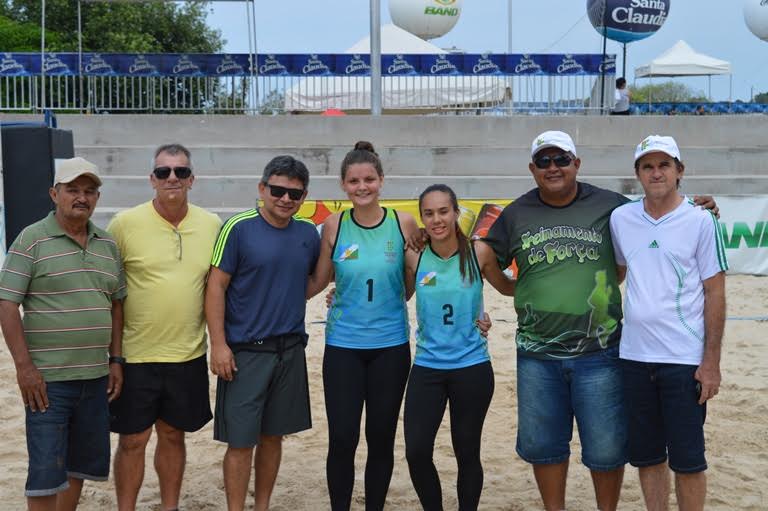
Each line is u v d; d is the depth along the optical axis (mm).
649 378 4297
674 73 27094
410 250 4719
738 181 14992
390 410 4672
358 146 4859
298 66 17969
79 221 4293
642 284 4289
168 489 4871
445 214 4469
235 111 18156
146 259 4602
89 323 4297
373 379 4688
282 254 4645
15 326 4164
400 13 26375
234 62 17875
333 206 11062
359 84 19750
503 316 9836
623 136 16656
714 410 6867
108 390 4570
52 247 4242
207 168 15086
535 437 4613
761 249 11852
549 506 4730
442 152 15492
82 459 4410
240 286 4652
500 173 15578
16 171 9898
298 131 16297
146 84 18609
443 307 4574
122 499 4711
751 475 5633
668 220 4258
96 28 29125
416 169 15500
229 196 13977
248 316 4656
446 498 5402
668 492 4492
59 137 10258
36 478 4195
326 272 4812
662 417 4328
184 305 4633
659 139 4238
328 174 15219
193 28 30516
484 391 4613
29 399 4199
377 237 4684
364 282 4645
